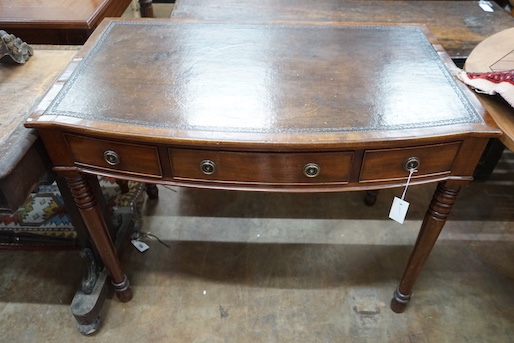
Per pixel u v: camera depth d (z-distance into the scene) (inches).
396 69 41.2
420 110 35.8
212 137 32.8
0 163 31.5
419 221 66.1
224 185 37.8
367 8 65.9
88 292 49.3
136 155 36.1
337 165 35.7
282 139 32.7
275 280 57.3
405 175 37.1
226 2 65.8
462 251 61.1
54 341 50.0
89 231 44.6
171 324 52.1
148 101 36.5
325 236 63.6
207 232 63.9
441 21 63.1
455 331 51.5
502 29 61.6
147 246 61.1
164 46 44.6
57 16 51.0
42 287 55.7
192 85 38.6
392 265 59.4
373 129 33.7
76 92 37.4
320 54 43.6
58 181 42.1
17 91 40.7
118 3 60.6
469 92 38.1
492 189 71.8
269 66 41.5
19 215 62.9
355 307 54.1
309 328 51.8
